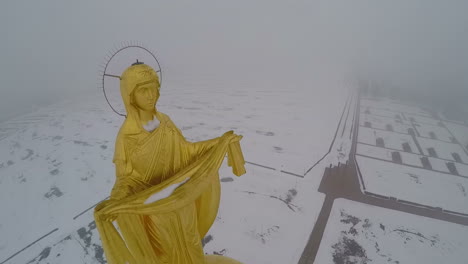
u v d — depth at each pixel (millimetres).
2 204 39656
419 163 48625
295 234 32562
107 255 5168
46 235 33812
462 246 31766
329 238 32094
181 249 6379
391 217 35531
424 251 30969
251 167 44969
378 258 29875
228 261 8203
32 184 43594
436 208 37531
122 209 5074
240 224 33750
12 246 32688
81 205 38406
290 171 44250
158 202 5328
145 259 5504
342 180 42594
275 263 29172
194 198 5832
